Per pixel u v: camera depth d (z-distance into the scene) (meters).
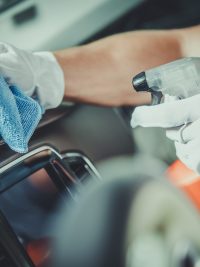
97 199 0.31
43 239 0.68
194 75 0.68
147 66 1.03
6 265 0.67
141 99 1.01
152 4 1.31
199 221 0.33
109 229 0.30
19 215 0.69
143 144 0.93
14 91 0.77
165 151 0.93
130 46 1.04
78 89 0.95
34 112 0.74
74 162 0.81
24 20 1.28
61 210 0.71
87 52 1.03
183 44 1.07
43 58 0.94
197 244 0.33
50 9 1.29
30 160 0.74
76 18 1.20
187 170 0.82
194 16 1.42
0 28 1.29
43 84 0.88
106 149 0.88
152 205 0.32
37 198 0.72
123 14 1.22
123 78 1.01
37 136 0.79
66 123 0.86
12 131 0.68
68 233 0.30
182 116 0.72
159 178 0.34
